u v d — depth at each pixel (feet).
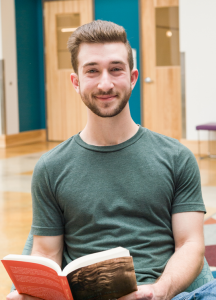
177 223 4.11
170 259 3.95
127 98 4.02
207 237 9.32
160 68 24.08
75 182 4.06
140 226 4.03
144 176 4.04
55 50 27.07
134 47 24.54
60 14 26.61
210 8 20.53
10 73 25.50
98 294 3.31
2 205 12.80
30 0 26.81
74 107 26.96
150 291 3.40
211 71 20.77
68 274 3.24
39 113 28.02
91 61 3.91
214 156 20.56
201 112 21.12
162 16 23.68
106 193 4.01
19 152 23.16
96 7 25.52
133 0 24.38
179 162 4.17
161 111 24.34
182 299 3.44
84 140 4.22
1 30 24.82
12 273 3.58
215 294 3.18
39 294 3.67
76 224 4.09
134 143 4.15
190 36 20.99
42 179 4.14
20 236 10.01
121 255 3.29
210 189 13.84
